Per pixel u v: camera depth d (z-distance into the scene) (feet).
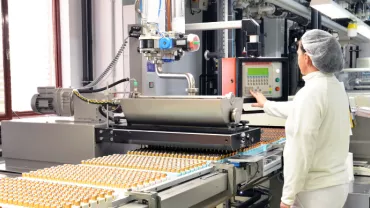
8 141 8.66
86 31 14.25
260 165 6.90
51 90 8.77
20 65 13.12
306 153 6.05
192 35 7.32
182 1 7.77
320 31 6.49
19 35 13.04
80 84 14.49
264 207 10.71
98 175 5.69
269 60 8.96
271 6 17.43
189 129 7.09
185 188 5.30
